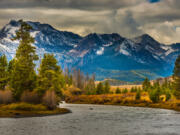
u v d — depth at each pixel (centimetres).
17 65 7194
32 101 6875
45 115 6072
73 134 3638
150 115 6662
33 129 4000
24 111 6162
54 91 7050
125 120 5425
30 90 7138
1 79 7700
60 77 7350
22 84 7069
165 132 3869
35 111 6291
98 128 4216
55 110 6950
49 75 7169
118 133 3753
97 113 7244
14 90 7019
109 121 5216
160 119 5631
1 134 3550
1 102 6862
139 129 4147
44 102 6862
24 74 7125
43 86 7012
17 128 4062
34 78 7331
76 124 4672
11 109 6222
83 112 7550
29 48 7594
